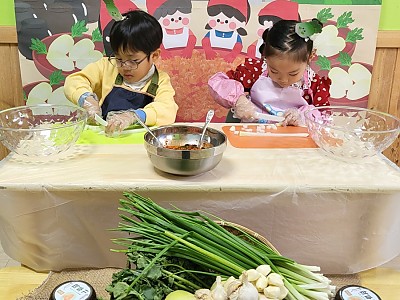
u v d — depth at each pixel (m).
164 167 1.07
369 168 1.17
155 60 1.88
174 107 1.70
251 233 1.02
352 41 2.07
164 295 0.90
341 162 1.20
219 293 0.83
